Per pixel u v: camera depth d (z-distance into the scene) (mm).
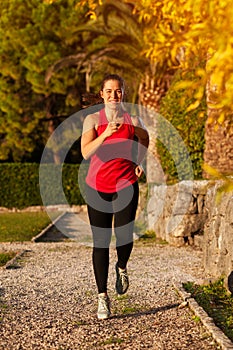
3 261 16547
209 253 13977
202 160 24422
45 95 46312
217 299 11250
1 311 10758
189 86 6363
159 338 9062
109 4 27906
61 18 43375
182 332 9305
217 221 13469
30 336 9297
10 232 25234
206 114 24156
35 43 44875
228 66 5762
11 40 45688
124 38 29656
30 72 45188
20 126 47281
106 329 9578
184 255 17297
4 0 45875
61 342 8992
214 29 5914
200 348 8547
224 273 12664
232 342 8641
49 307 11047
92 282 13383
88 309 10875
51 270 15008
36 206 40844
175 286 12336
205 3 6434
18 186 40781
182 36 6895
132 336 9195
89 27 30422
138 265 15531
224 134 21359
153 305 11047
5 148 49812
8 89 46844
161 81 30516
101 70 37406
